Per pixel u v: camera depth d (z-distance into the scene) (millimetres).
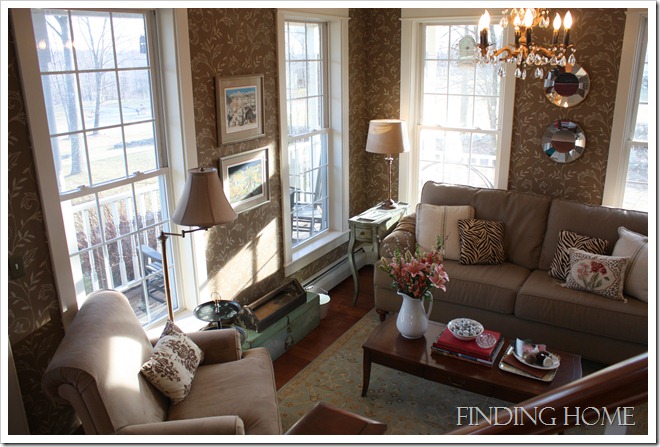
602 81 3941
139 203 3170
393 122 4395
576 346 3436
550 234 3879
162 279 3418
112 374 2178
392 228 4527
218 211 2801
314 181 4652
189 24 3117
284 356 3723
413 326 3098
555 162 4250
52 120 2631
